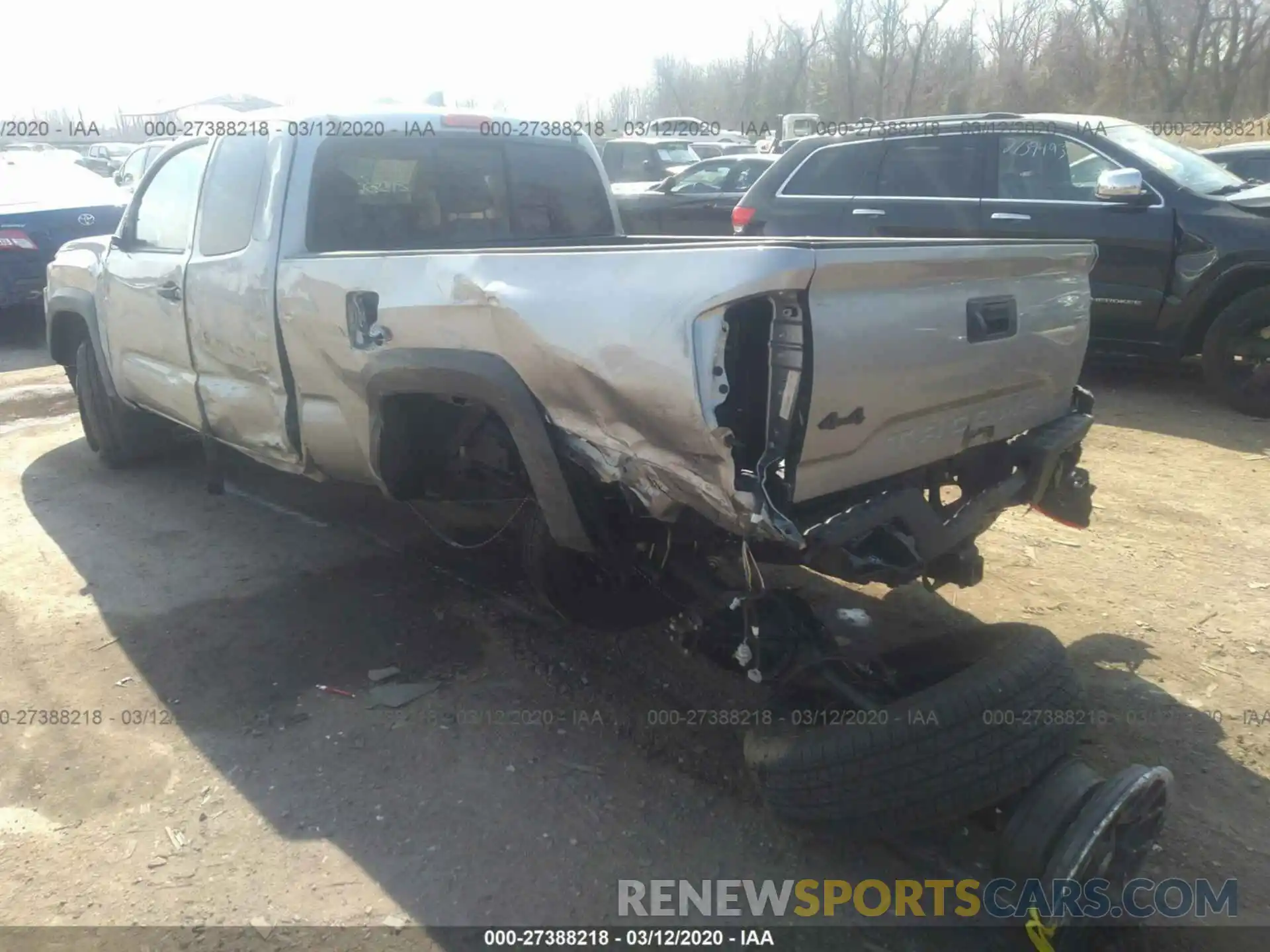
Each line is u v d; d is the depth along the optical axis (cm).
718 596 291
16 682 368
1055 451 340
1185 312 699
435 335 312
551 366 279
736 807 305
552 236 495
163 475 588
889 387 273
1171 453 620
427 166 440
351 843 288
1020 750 243
